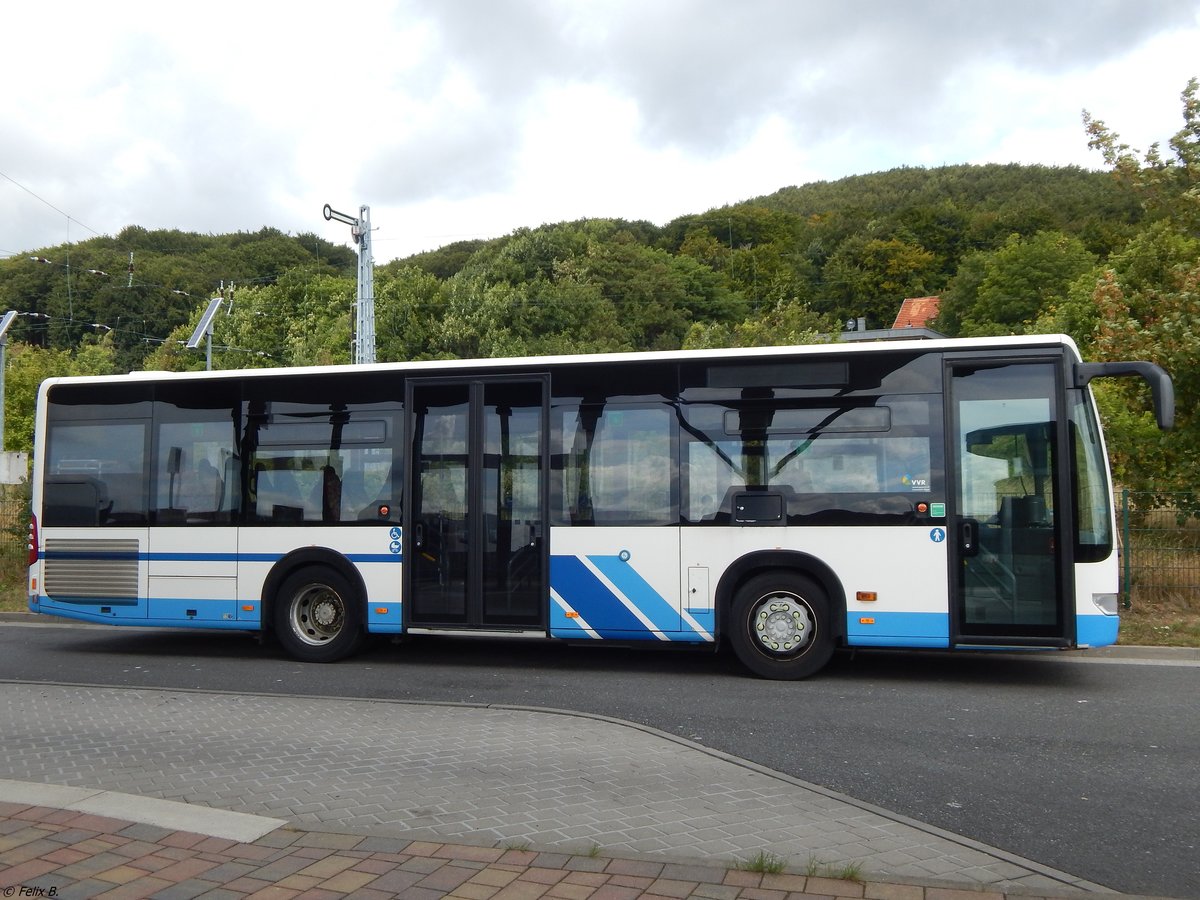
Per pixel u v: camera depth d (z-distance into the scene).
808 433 9.41
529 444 10.04
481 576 10.05
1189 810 5.53
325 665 10.37
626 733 7.17
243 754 6.54
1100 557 8.80
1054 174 131.38
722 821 5.15
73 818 5.02
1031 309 63.78
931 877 4.38
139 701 8.42
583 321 66.19
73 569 11.11
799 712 8.01
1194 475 13.98
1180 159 14.95
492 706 8.14
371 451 10.42
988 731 7.36
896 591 9.09
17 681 9.41
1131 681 9.34
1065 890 4.24
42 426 11.34
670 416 9.71
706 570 9.51
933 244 94.69
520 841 4.77
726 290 82.94
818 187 149.62
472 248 101.94
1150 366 8.74
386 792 5.64
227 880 4.23
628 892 4.11
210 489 10.80
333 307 62.62
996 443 9.03
